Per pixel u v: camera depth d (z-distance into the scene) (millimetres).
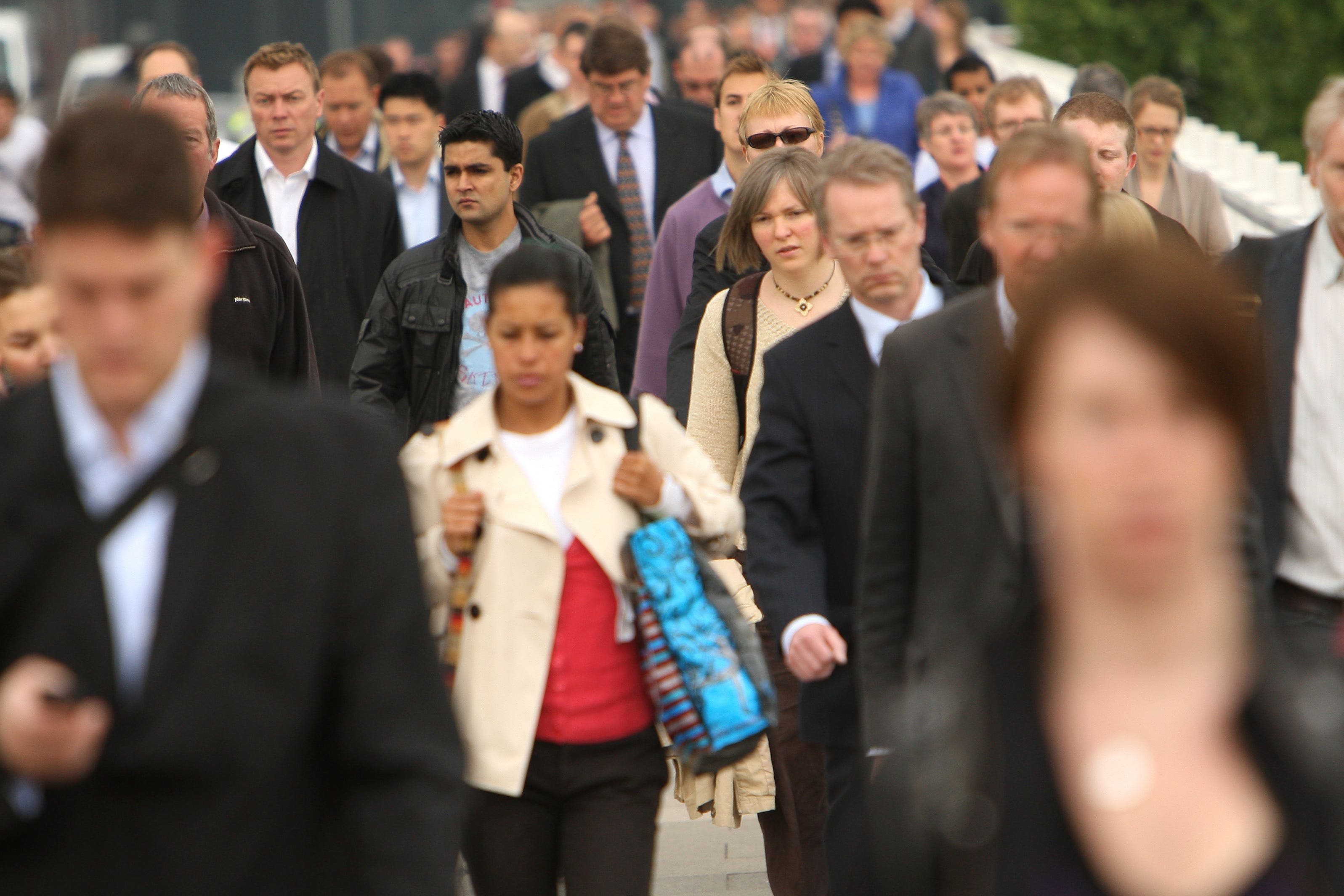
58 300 8516
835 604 16859
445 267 25297
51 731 8102
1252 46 55312
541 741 15922
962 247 30641
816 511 16859
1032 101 35469
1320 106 16703
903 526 14703
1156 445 6473
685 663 15688
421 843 8594
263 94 30312
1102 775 7020
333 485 8719
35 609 8484
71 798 8344
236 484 8562
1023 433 6828
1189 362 6434
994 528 13977
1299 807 6820
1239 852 6832
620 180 36625
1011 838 7109
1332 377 16578
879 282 16438
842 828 15805
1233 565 7277
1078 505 6625
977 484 14047
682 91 49625
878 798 7539
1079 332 6602
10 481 8570
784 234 20281
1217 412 6477
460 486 16141
